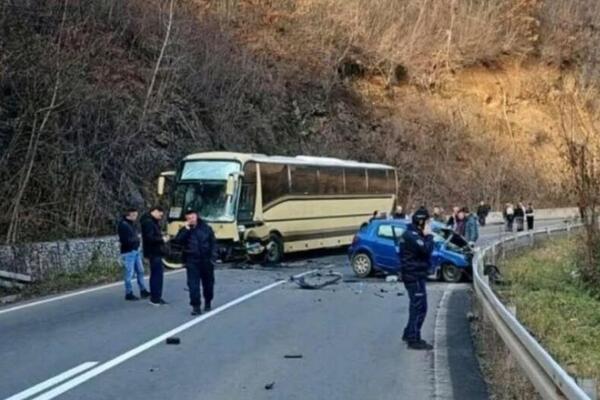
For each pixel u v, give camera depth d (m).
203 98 38.84
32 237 24.00
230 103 41.12
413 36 67.75
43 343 11.67
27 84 26.16
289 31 57.50
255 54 48.91
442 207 56.34
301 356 10.84
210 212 26.84
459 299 18.42
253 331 13.00
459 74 70.06
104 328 13.13
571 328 15.74
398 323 14.09
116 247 24.86
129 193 29.67
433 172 59.03
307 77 54.06
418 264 11.71
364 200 36.12
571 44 76.12
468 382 9.30
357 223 35.38
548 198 65.88
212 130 38.53
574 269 23.73
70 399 8.31
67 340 11.95
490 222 58.28
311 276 23.39
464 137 64.38
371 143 55.81
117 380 9.23
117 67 34.12
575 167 23.28
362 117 57.66
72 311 15.27
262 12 56.50
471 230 31.11
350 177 35.00
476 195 60.91
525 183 65.25
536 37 75.00
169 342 11.79
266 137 43.56
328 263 29.77
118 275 22.84
